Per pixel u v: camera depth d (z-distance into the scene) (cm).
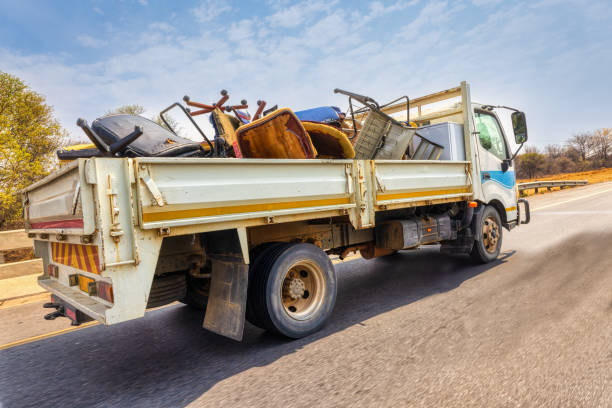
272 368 304
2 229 1441
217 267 341
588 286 457
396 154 485
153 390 285
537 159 8156
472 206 566
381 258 766
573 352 287
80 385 304
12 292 667
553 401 226
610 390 234
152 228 266
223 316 327
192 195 288
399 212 527
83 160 254
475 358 289
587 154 8681
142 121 404
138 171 263
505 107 640
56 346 400
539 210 1498
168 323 452
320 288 387
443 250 611
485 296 450
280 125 365
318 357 317
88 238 267
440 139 571
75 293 333
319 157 460
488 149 637
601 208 1357
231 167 311
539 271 550
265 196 331
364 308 445
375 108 460
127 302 262
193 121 385
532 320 359
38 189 381
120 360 350
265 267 351
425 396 241
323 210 373
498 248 650
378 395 247
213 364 323
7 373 337
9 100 1482
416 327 367
